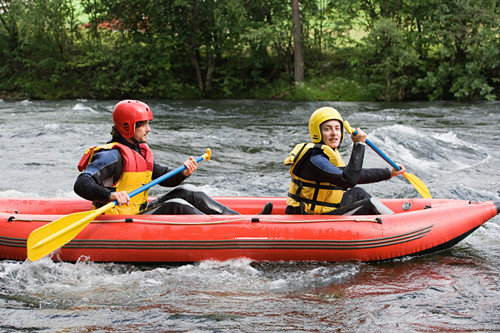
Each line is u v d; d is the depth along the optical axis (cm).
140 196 450
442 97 1984
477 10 1870
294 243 425
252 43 2203
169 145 973
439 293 364
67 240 404
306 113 1555
